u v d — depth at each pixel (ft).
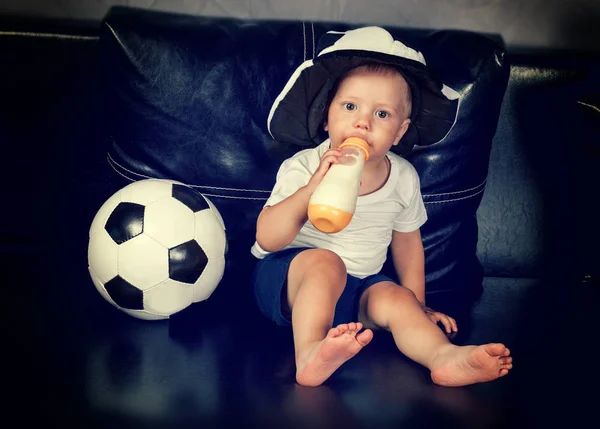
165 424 3.85
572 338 5.12
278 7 6.37
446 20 6.52
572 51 6.63
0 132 5.83
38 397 4.05
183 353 4.63
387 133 4.82
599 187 6.03
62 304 5.19
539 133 6.22
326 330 4.42
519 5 6.50
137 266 4.79
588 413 4.16
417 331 4.58
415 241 5.41
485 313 5.48
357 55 4.72
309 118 5.07
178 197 5.01
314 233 5.07
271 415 3.98
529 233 6.27
